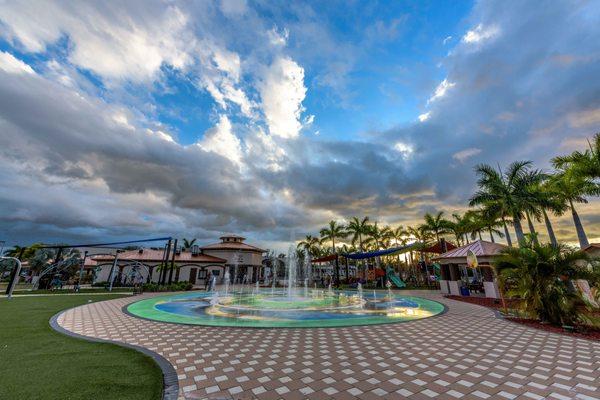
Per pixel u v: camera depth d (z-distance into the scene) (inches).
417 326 368.2
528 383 182.5
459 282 842.8
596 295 363.9
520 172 815.1
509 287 424.5
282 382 184.5
